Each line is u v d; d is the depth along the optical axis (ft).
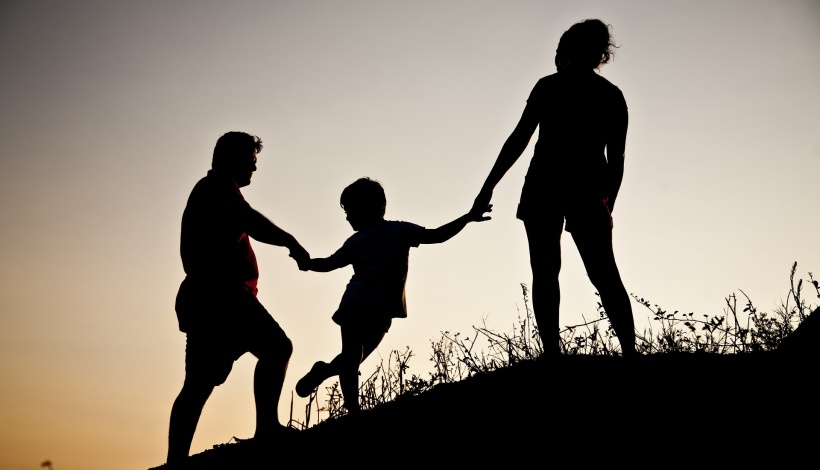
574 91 16.79
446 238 18.58
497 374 16.79
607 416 13.56
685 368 14.99
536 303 16.56
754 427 12.33
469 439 14.02
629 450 12.37
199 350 17.44
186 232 18.12
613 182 16.78
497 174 17.53
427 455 13.88
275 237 18.31
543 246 16.66
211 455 17.29
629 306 15.99
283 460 15.71
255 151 19.15
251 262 18.29
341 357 18.34
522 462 12.73
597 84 16.85
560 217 16.62
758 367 14.51
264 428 17.43
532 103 17.17
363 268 18.65
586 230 16.21
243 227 17.98
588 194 16.28
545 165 16.70
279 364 17.81
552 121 16.84
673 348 17.33
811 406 12.58
